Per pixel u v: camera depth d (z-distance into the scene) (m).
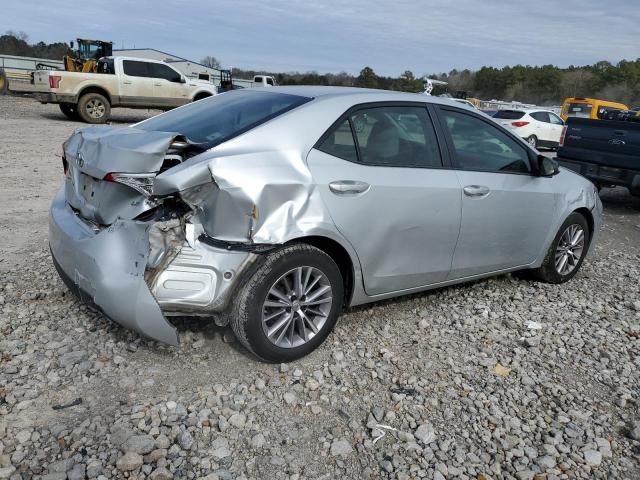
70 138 3.80
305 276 3.41
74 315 3.90
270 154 3.29
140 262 2.95
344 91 3.98
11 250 5.22
